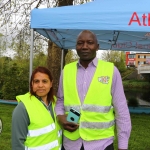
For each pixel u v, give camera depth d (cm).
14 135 192
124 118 204
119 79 207
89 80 208
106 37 616
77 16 342
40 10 353
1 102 1096
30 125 197
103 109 203
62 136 223
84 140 204
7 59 1327
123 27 329
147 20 324
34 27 352
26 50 1048
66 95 213
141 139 559
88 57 210
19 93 1170
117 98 204
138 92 1505
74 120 204
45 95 210
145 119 805
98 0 396
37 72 206
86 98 204
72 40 646
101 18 335
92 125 204
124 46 711
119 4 364
